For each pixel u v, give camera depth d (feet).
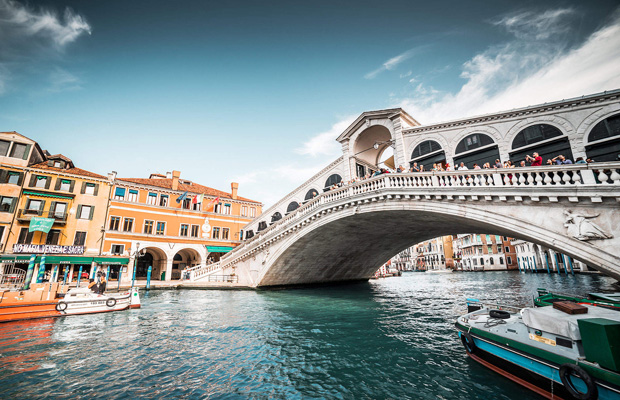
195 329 31.89
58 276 71.20
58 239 74.33
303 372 20.36
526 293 61.36
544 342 17.22
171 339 28.04
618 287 63.62
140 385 18.15
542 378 16.43
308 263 74.74
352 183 50.31
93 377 19.22
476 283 93.30
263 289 71.10
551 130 39.19
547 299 32.48
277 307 46.37
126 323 34.47
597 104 36.29
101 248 79.10
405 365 21.44
